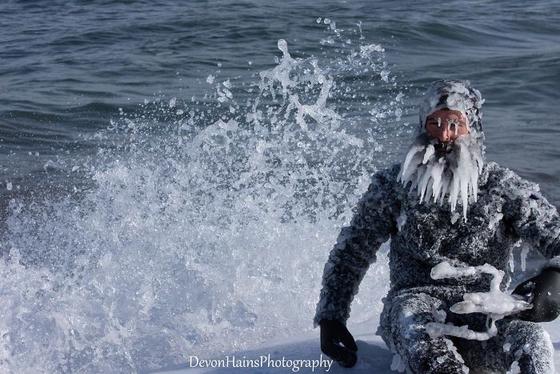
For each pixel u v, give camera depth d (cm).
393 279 387
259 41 1705
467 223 366
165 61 1552
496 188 367
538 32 1873
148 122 1123
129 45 1733
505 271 378
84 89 1346
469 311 331
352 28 1798
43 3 2370
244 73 1420
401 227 377
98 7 2277
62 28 1955
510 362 339
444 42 1748
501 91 1313
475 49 1694
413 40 1730
